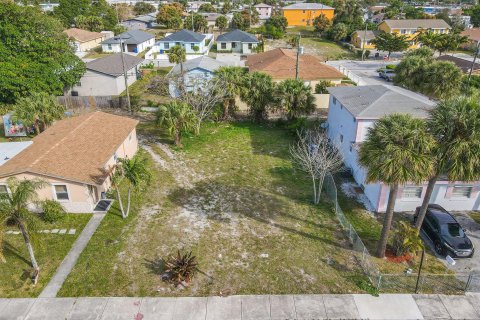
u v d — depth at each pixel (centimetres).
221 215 2198
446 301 1596
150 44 7900
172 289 1639
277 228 2084
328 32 8862
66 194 2161
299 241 1977
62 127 2783
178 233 2022
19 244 1930
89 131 2650
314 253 1883
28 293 1612
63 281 1681
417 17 10275
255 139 3347
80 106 4175
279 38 8888
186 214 2200
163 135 3425
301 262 1816
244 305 1560
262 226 2100
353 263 1817
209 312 1523
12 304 1556
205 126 3631
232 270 1756
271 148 3161
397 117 1627
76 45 6975
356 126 2606
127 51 7275
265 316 1509
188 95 3534
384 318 1510
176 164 2842
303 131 3359
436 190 2225
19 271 1741
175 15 9938
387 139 1559
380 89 2897
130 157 2888
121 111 4106
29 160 2166
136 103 4188
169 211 2227
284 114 3672
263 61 5016
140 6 13038
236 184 2562
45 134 2695
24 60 3775
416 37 7581
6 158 2319
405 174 1531
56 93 3925
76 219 2142
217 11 13338
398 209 2266
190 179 2620
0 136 3362
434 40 6856
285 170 2777
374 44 7556
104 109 4144
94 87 4594
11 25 3750
